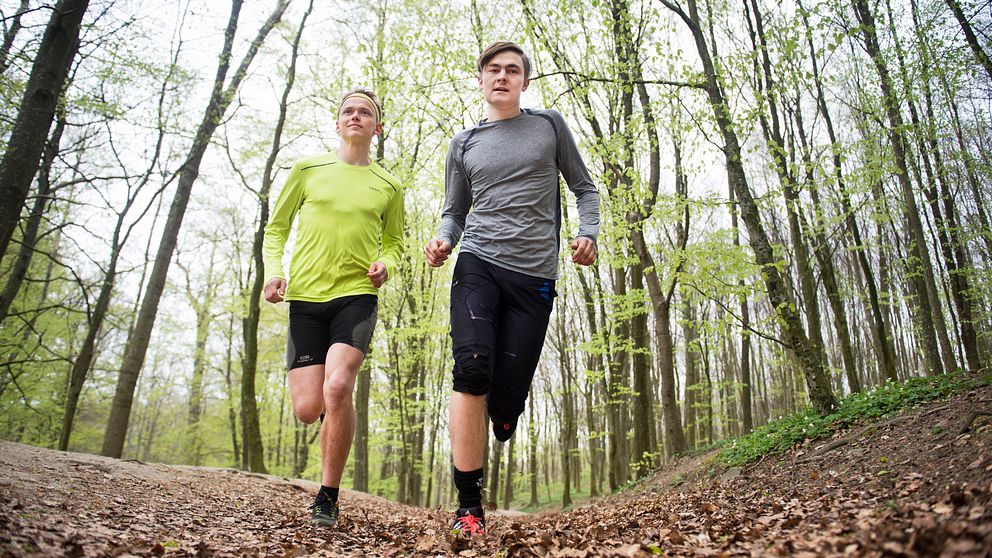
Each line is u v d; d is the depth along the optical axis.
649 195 8.53
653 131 9.36
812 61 10.86
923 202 12.03
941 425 3.77
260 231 10.80
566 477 16.33
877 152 9.78
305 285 3.09
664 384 10.37
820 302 22.39
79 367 9.69
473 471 2.64
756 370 24.36
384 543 2.80
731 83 6.88
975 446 2.62
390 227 3.49
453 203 3.15
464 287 2.78
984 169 10.53
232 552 2.16
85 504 2.68
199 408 22.33
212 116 10.29
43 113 4.23
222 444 23.06
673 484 7.51
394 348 13.30
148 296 9.05
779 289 6.05
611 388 13.03
